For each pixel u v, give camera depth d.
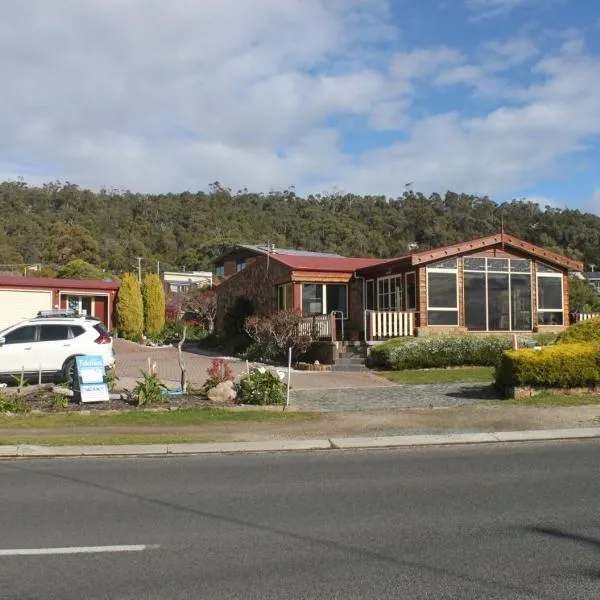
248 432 12.04
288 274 26.41
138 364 23.80
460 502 7.36
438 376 19.78
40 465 9.71
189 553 5.68
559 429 12.12
